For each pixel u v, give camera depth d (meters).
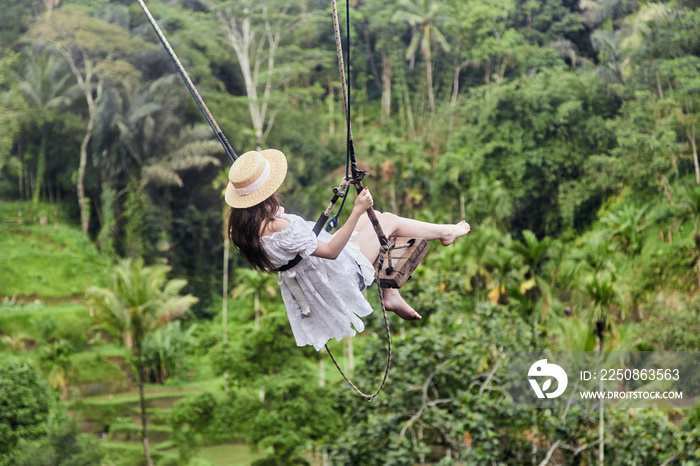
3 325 35.12
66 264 40.84
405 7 52.75
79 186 44.19
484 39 51.75
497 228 40.00
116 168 44.84
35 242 41.56
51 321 35.91
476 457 11.34
